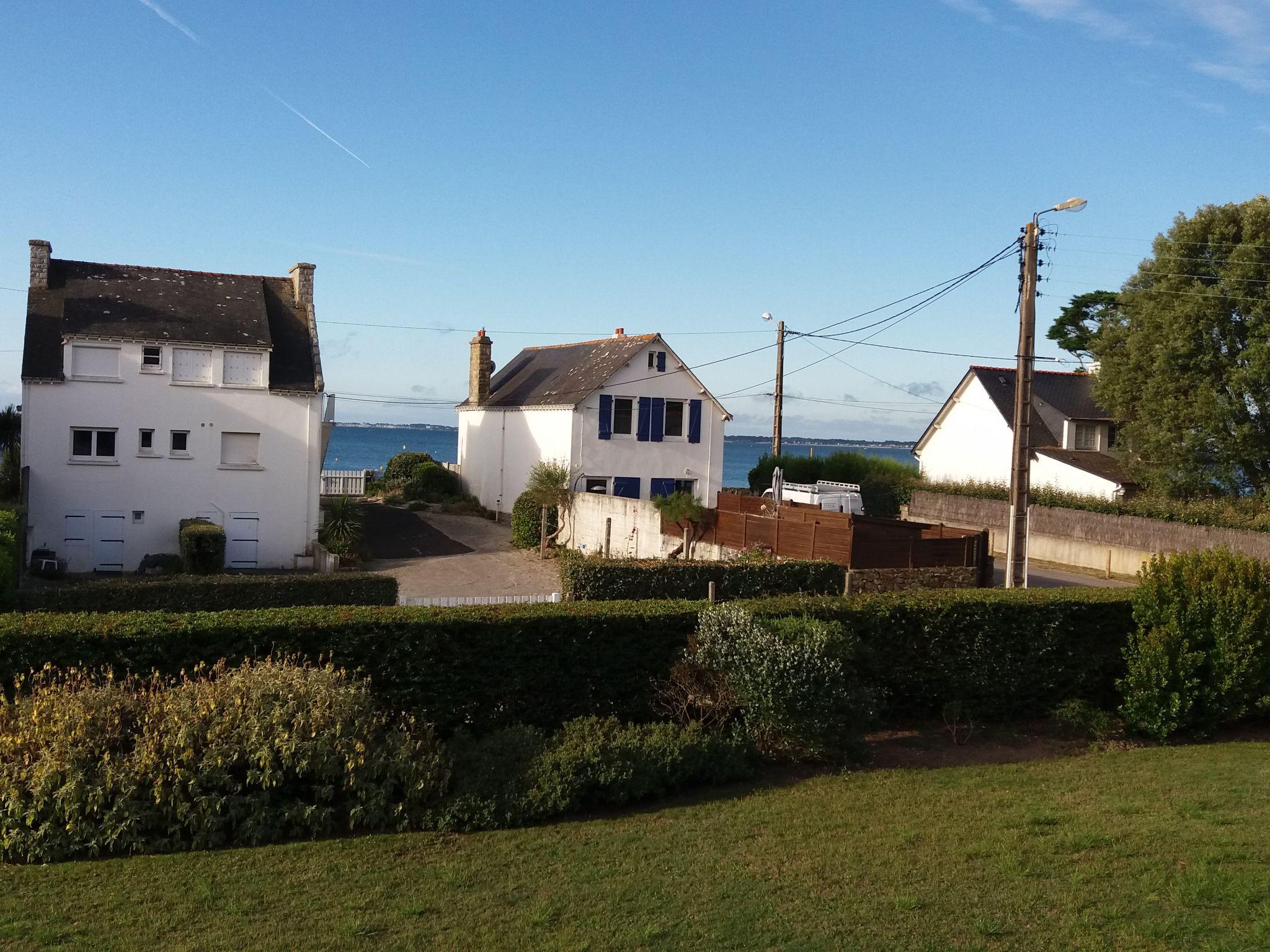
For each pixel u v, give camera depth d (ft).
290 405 103.65
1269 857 26.50
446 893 24.36
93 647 32.09
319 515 107.24
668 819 30.27
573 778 30.73
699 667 36.88
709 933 22.24
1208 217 126.41
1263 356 116.06
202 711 28.53
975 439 157.89
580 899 24.08
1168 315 123.65
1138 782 34.42
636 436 125.18
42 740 27.35
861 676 41.75
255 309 108.58
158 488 100.07
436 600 66.69
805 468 135.44
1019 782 34.45
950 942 21.83
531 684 36.55
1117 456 138.10
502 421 139.64
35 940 21.52
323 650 34.19
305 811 28.12
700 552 89.15
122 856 26.55
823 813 30.76
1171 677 41.63
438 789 29.78
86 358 98.02
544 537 107.24
